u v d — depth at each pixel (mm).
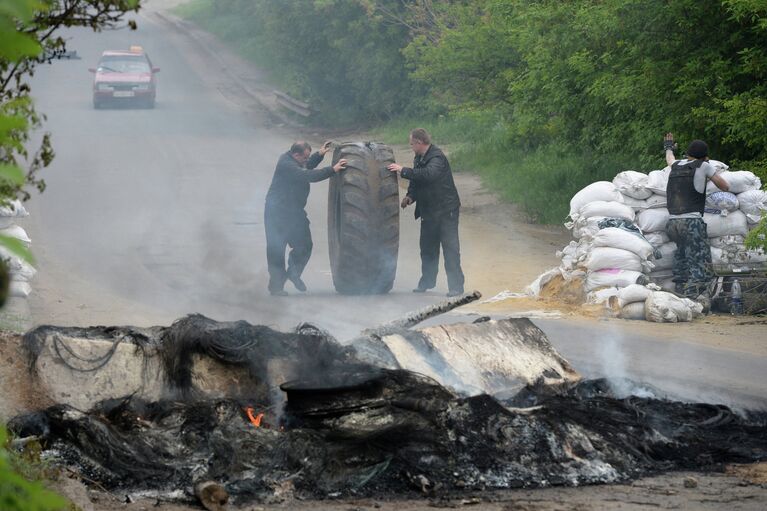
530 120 54094
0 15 2873
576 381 17375
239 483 12906
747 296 29234
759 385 19812
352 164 33188
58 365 14234
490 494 13203
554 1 49406
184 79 122250
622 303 28219
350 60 92312
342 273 32844
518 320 18031
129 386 14539
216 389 14945
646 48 43812
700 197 29953
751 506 12414
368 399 13906
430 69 69125
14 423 13141
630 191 31328
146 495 12555
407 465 13609
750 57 39188
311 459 13312
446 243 32656
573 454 14320
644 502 12633
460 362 16625
